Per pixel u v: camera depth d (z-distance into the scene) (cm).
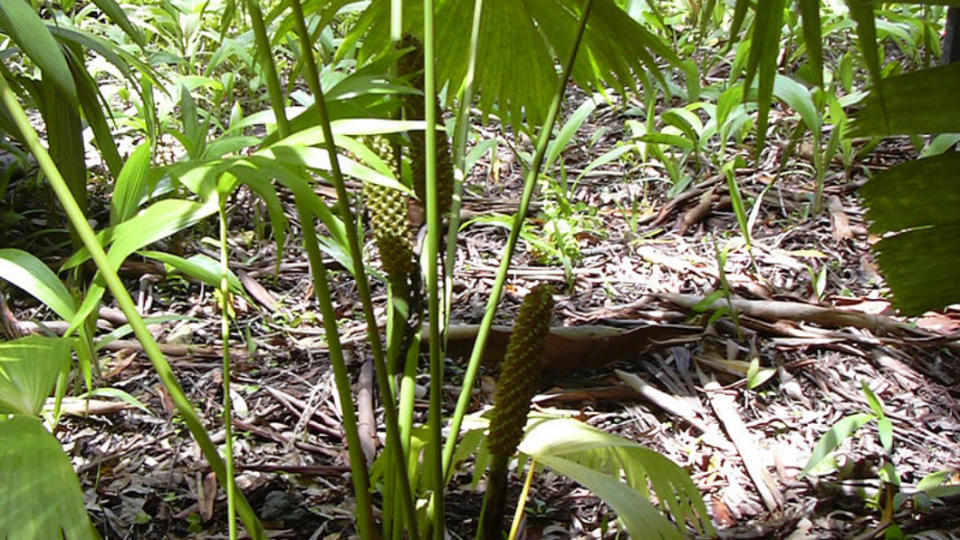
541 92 155
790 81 274
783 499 180
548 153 340
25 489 87
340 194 99
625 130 369
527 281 267
